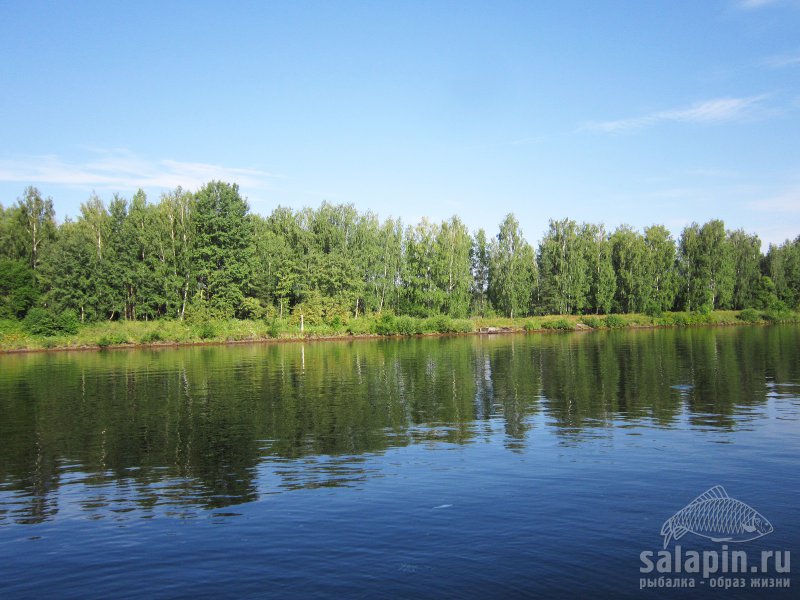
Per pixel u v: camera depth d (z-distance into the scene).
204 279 88.25
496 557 10.52
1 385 34.66
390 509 12.95
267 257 91.38
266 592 9.44
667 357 45.38
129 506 13.59
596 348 56.56
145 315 84.25
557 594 9.23
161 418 23.61
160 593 9.52
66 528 12.34
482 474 15.37
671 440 18.66
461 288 99.50
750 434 19.23
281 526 12.13
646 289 107.75
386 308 99.81
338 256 92.12
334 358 51.22
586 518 12.25
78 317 77.25
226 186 87.81
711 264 109.69
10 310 75.81
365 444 18.91
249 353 59.22
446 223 101.94
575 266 105.94
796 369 36.28
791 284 116.75
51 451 18.58
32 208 85.06
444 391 30.19
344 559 10.55
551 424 21.50
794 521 11.97
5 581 10.06
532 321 99.62
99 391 31.55
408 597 9.17
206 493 14.37
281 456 17.58
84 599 9.40
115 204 87.81
